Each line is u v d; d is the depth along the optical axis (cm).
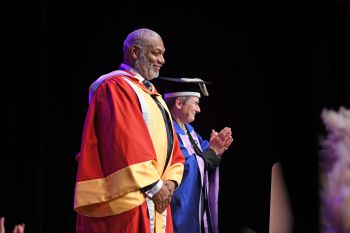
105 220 308
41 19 607
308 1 602
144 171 300
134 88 336
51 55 612
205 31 658
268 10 648
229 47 663
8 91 603
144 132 314
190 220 417
